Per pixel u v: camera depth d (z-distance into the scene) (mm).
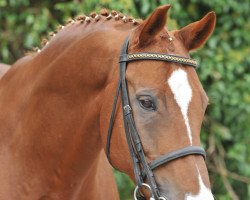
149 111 3229
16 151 3904
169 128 3180
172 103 3191
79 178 3816
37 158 3852
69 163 3764
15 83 4059
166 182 3162
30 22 6781
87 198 3977
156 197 3182
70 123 3719
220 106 7059
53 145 3791
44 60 3902
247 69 7191
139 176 3271
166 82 3223
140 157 3244
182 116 3176
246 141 7121
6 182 3869
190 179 3100
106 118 3451
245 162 7117
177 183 3123
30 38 6750
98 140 3691
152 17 3287
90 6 6570
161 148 3182
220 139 7180
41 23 6820
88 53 3631
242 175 7250
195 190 3076
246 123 7086
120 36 3580
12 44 7312
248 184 7109
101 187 4105
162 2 6730
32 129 3848
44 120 3797
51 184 3852
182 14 7055
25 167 3873
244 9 7109
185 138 3154
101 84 3555
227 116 7066
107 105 3455
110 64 3518
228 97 6977
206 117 7086
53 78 3760
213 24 3463
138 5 6984
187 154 3133
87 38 3697
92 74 3584
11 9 7023
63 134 3750
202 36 3496
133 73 3328
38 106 3828
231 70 6973
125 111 3303
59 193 3854
